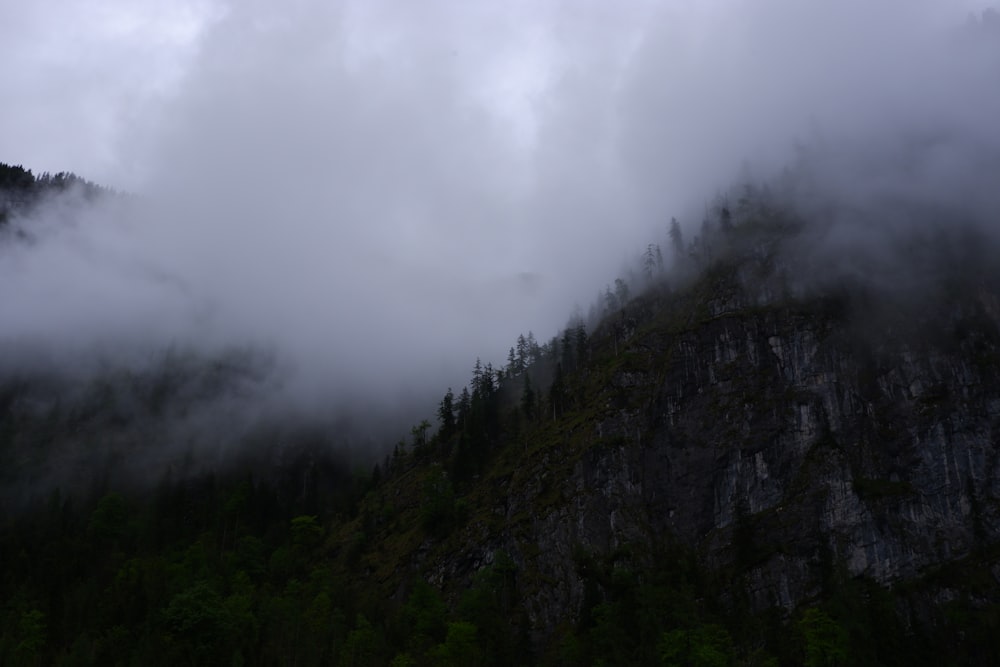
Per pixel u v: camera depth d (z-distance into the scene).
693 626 142.50
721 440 179.12
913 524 159.88
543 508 177.75
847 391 177.50
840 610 144.25
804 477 168.12
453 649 141.00
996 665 135.88
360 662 140.38
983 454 165.88
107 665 134.75
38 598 171.50
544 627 157.50
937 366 177.50
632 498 176.75
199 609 139.62
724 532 168.25
